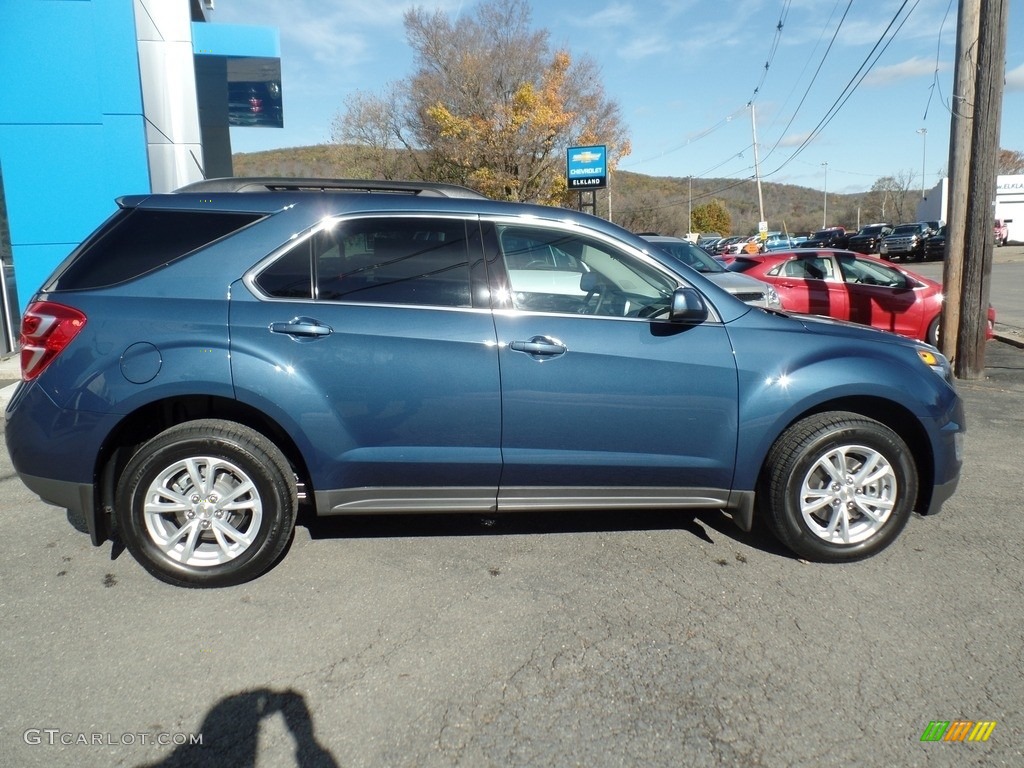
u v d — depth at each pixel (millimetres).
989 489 5188
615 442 3799
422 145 38406
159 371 3482
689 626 3395
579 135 36250
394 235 3768
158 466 3549
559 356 3701
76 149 11094
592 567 3957
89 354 3500
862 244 42188
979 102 8727
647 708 2836
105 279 3617
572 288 3854
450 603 3576
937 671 3072
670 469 3859
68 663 3086
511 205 3896
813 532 3941
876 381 3879
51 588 3707
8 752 2574
